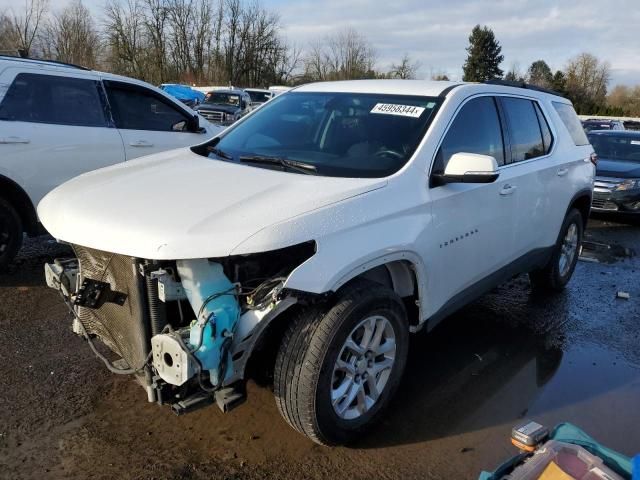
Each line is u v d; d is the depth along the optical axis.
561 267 5.75
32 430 3.09
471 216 3.74
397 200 3.16
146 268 2.59
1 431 3.07
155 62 52.78
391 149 3.49
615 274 6.73
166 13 52.81
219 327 2.52
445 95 3.85
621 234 9.23
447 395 3.71
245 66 58.53
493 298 5.61
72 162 5.88
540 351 4.46
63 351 3.97
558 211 5.16
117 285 2.78
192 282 2.58
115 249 2.57
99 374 3.69
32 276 5.47
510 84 4.74
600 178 9.98
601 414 3.59
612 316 5.31
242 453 3.00
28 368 3.72
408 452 3.09
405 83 4.19
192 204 2.78
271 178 3.19
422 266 3.31
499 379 3.96
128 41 51.31
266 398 3.52
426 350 4.36
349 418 2.99
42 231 5.77
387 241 3.00
